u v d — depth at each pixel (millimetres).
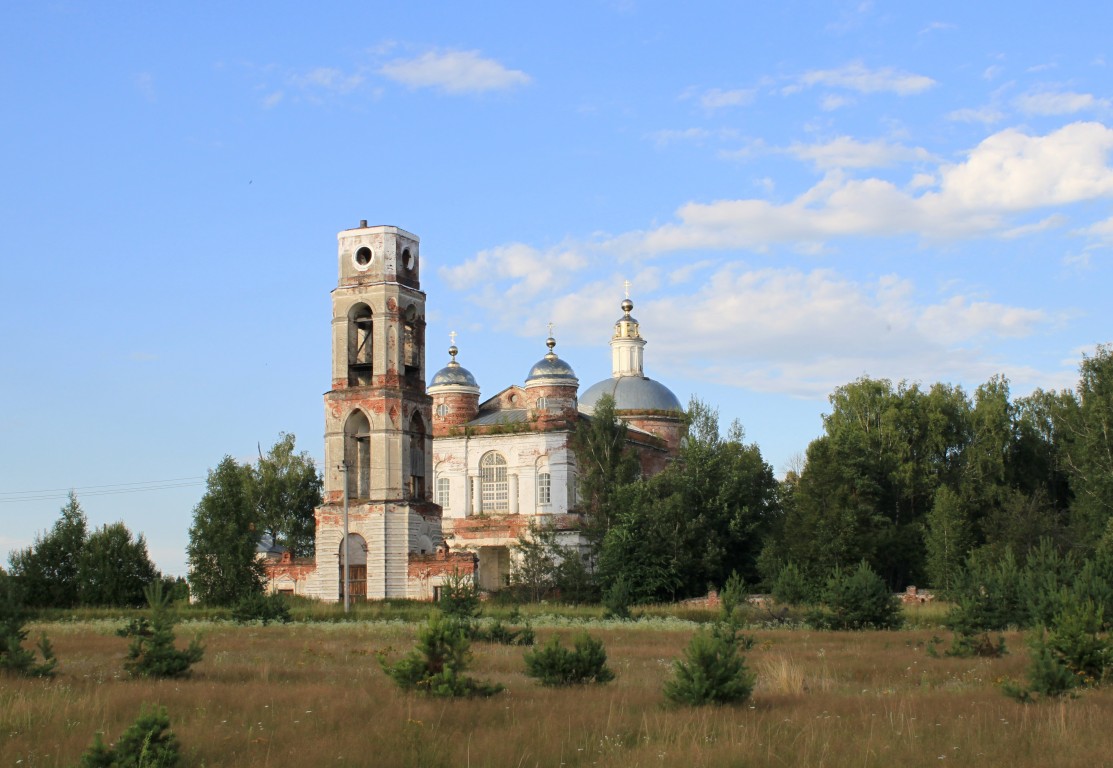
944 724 23125
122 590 84188
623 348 115750
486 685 28219
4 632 33469
